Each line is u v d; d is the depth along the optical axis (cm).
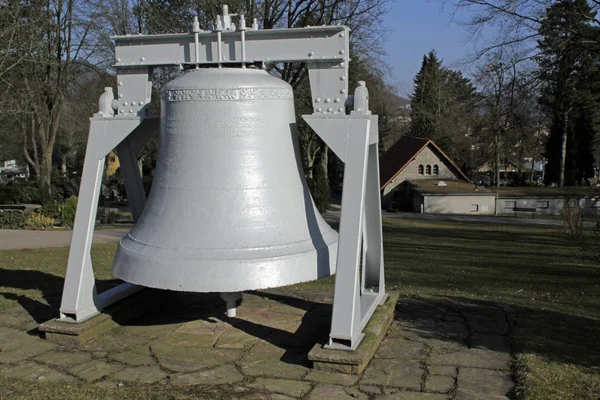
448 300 619
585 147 4609
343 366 391
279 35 418
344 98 416
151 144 2619
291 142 433
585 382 372
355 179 406
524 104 1738
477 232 2211
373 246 525
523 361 411
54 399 345
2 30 1611
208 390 364
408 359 421
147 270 395
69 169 4866
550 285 875
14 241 1278
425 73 5034
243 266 382
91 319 470
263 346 454
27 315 543
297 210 423
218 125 405
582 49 1572
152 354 434
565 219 1825
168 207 412
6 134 3183
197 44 433
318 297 615
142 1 1883
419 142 4312
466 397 354
